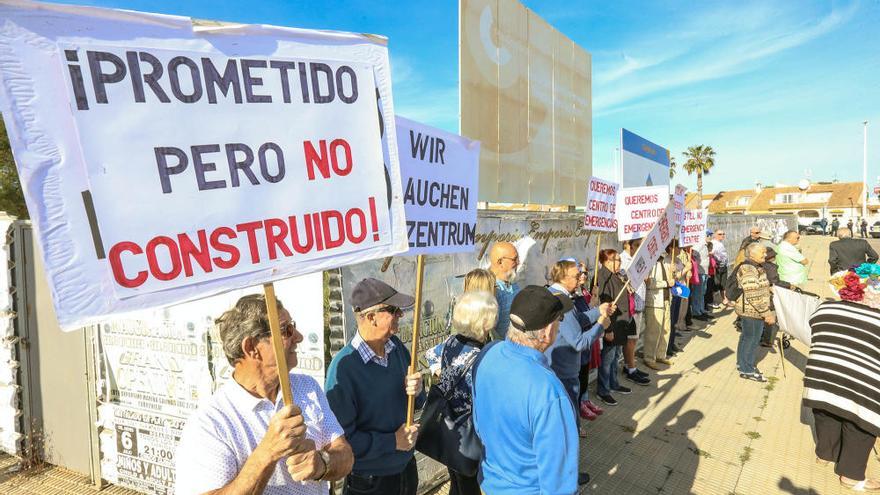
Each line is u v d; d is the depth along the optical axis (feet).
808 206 194.70
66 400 13.80
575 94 29.12
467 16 19.43
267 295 4.81
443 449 8.34
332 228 5.23
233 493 4.66
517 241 17.34
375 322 7.81
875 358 11.94
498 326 13.15
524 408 6.37
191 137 4.31
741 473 13.69
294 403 5.33
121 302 3.92
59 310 3.62
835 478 13.35
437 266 13.28
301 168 5.00
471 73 19.72
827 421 12.94
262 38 4.75
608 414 17.80
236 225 4.58
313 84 5.09
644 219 20.72
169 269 4.19
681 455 14.71
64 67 3.68
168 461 12.37
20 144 3.47
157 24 4.14
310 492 5.77
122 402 12.85
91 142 3.80
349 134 5.38
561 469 6.12
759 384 20.95
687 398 19.39
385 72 5.68
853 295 12.44
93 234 3.80
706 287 36.76
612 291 18.74
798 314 17.99
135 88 4.02
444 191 9.05
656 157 35.53
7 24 3.45
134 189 4.01
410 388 7.97
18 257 14.14
